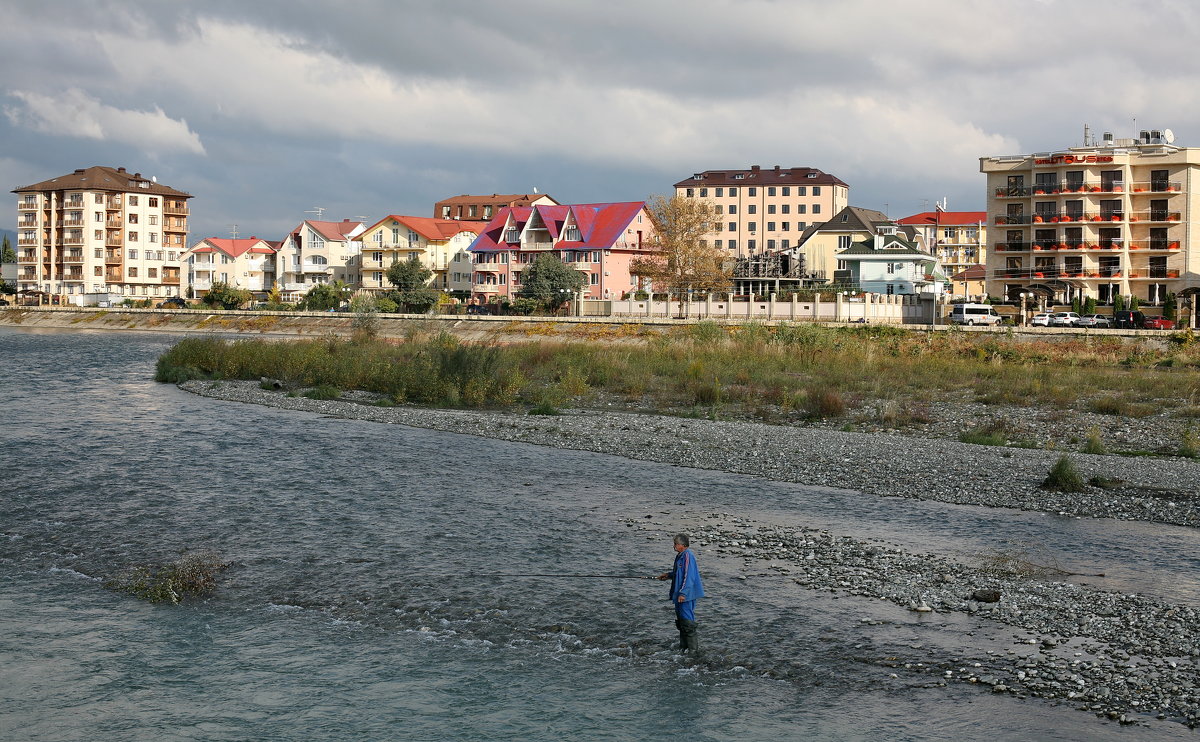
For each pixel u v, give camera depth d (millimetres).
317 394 48719
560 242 125562
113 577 18672
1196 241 101562
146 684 14273
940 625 16203
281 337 104812
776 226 178500
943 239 176000
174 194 175625
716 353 63719
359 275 155250
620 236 123438
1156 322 84812
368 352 62344
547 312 108188
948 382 52688
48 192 169625
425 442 34531
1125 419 40312
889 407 43188
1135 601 17281
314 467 29344
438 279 144750
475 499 25328
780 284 115250
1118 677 14039
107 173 173125
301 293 155500
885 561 19734
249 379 57469
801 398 45062
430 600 17484
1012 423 39375
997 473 29094
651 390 50781
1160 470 29562
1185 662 14523
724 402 46250
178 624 16438
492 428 37844
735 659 14945
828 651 15164
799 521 23344
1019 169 108062
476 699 13797
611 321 90938
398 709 13508
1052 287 105000
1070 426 38562
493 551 20422
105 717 13297
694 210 110188
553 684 14227
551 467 30062
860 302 87625
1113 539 21750
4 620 16531
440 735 12812
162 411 42188
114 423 38094
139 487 26109
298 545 20750
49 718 13281
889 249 108438
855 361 60531
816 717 13109
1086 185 103938
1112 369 59594
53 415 40375
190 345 62969
